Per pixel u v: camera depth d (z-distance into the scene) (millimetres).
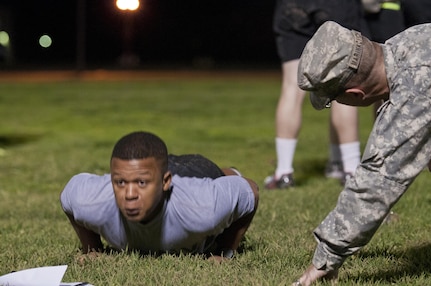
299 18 8164
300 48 8312
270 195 8070
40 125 16688
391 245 5551
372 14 7512
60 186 9344
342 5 7633
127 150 4473
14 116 18391
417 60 3908
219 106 20625
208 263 4859
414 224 6348
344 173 8359
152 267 4742
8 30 38250
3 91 25031
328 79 3920
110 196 4781
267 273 4652
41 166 10867
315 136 14211
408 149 3836
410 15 7254
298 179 9461
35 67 37062
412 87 3865
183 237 4863
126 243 4980
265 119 17656
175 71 35594
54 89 25906
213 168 5211
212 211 4707
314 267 4070
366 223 3896
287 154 8656
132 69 36969
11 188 9203
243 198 4852
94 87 26797
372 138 3879
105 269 4762
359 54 3896
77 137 14672
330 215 3986
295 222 6562
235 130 15602
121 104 21219
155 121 17391
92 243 5188
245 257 5109
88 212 4805
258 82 28984
